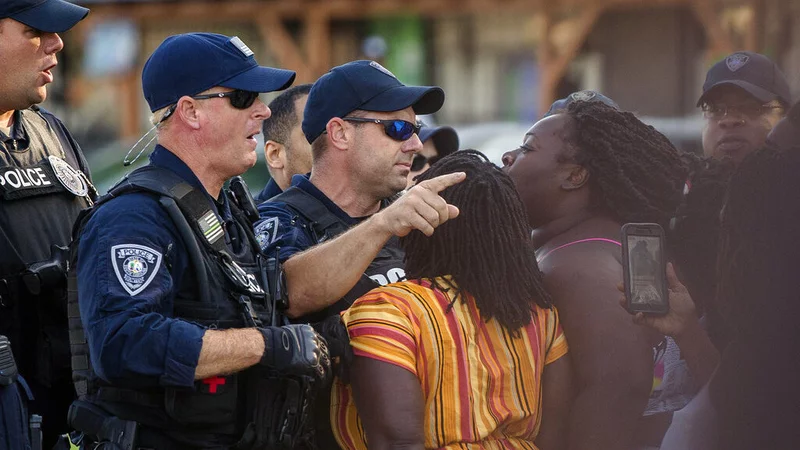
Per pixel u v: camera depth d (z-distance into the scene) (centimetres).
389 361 891
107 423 930
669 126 2823
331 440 1002
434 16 7419
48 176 1200
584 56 6956
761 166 805
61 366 1162
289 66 6806
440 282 927
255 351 900
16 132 1199
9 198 1153
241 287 949
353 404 961
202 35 1001
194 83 974
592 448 930
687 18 6756
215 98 977
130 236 909
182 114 976
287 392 941
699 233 956
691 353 905
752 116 1206
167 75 978
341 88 1190
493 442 916
